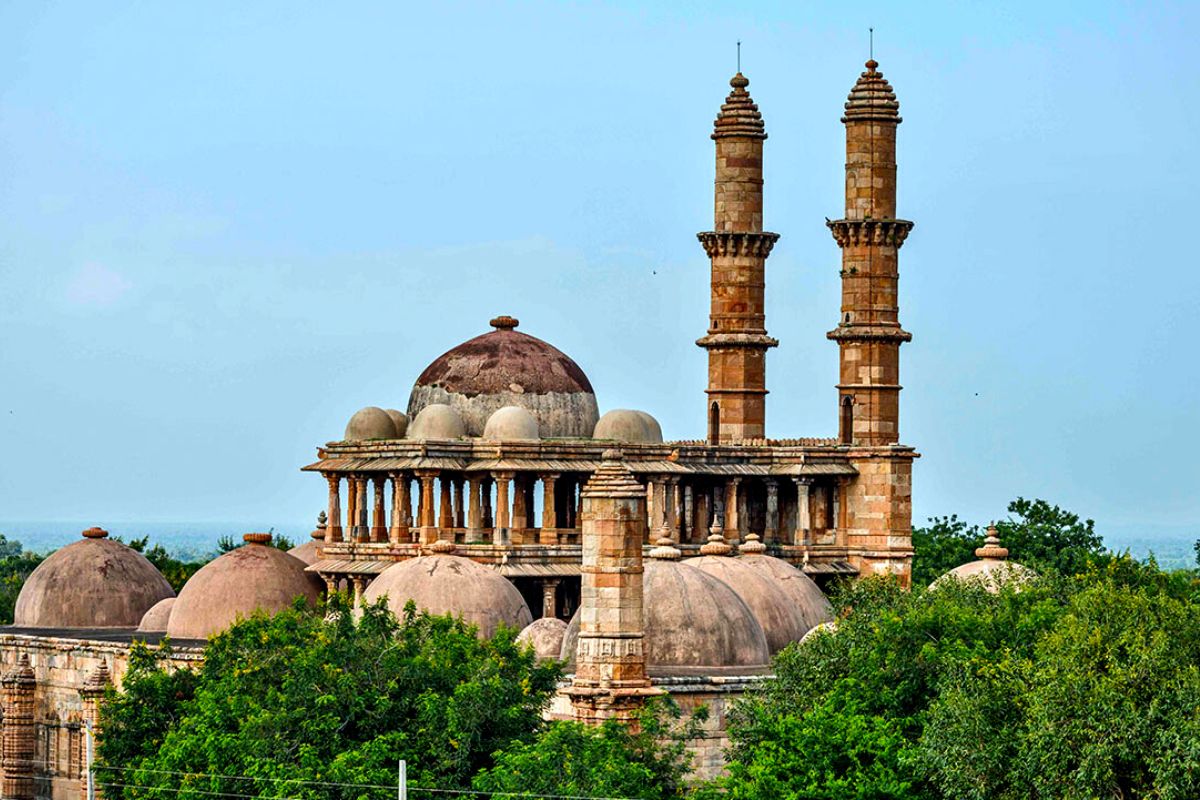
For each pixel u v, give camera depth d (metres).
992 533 193.75
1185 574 170.50
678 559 170.50
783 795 134.12
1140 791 128.75
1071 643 136.50
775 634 176.12
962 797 132.88
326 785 139.75
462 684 147.25
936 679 144.88
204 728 149.25
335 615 161.62
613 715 146.00
